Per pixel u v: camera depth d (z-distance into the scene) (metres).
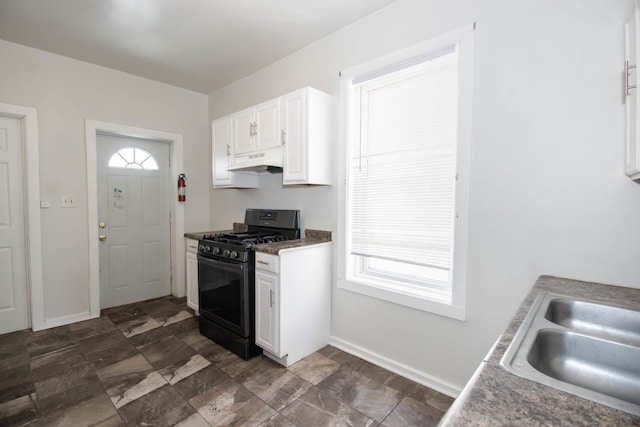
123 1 2.07
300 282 2.27
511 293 1.66
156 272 3.71
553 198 1.53
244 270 2.28
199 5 2.12
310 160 2.29
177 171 3.68
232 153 2.99
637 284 1.34
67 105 2.90
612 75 1.37
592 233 1.43
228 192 3.66
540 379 0.65
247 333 2.29
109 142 3.31
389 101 2.18
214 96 3.81
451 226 1.89
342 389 1.94
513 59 1.62
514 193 1.63
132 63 3.02
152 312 3.24
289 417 1.69
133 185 3.50
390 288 2.16
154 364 2.23
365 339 2.31
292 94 2.37
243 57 2.88
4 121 2.68
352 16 2.24
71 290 2.96
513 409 0.55
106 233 3.32
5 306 2.73
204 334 2.71
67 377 2.06
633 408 0.55
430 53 1.92
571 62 1.46
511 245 1.65
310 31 2.44
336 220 2.48
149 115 3.43
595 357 0.87
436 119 1.95
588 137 1.43
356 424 1.64
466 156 1.77
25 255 2.80
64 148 2.89
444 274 2.05
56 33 2.47
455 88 1.88
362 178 2.34
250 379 2.04
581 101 1.44
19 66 2.65
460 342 1.84
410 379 2.04
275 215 2.88
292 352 2.23
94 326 2.88
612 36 1.36
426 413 1.72
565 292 1.28
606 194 1.40
